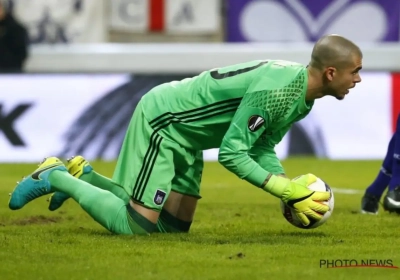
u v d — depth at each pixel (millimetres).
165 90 18578
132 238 18172
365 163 44062
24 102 46125
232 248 17078
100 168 40062
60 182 18594
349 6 55312
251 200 28422
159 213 18750
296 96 17609
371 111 47719
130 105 46469
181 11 55312
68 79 46438
